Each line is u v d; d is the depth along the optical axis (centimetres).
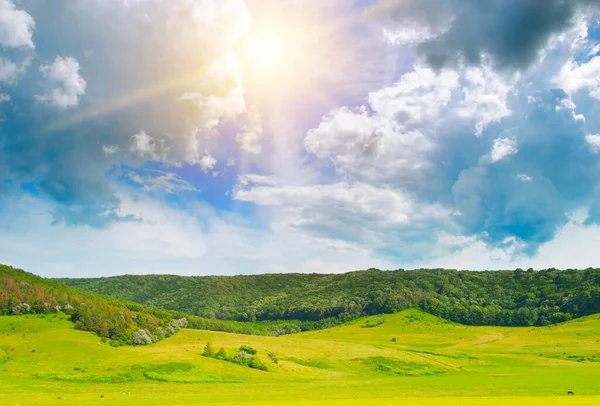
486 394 9138
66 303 16312
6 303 15525
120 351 12725
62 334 13600
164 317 19862
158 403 7581
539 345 19112
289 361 14000
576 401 7019
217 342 15850
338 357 15212
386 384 10962
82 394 8638
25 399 7831
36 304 15762
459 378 12262
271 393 9312
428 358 15675
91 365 11350
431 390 9856
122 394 8731
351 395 9044
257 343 16112
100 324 14688
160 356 12088
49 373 10556
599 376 11669
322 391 9662
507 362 16025
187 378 10800
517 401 7156
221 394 9050
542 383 10544
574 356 16488
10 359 11494
